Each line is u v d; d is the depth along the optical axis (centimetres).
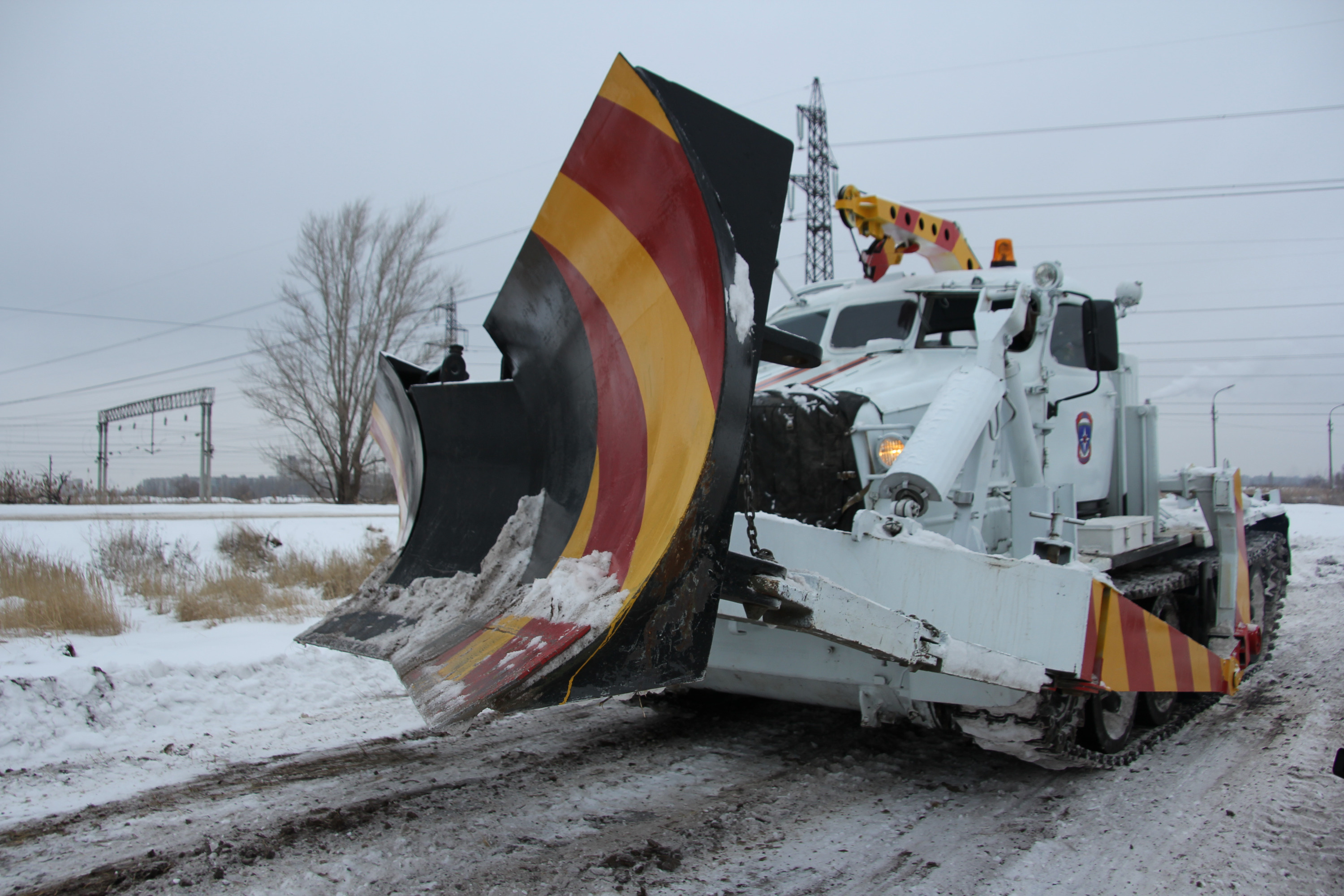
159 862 296
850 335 525
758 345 221
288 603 833
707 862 299
